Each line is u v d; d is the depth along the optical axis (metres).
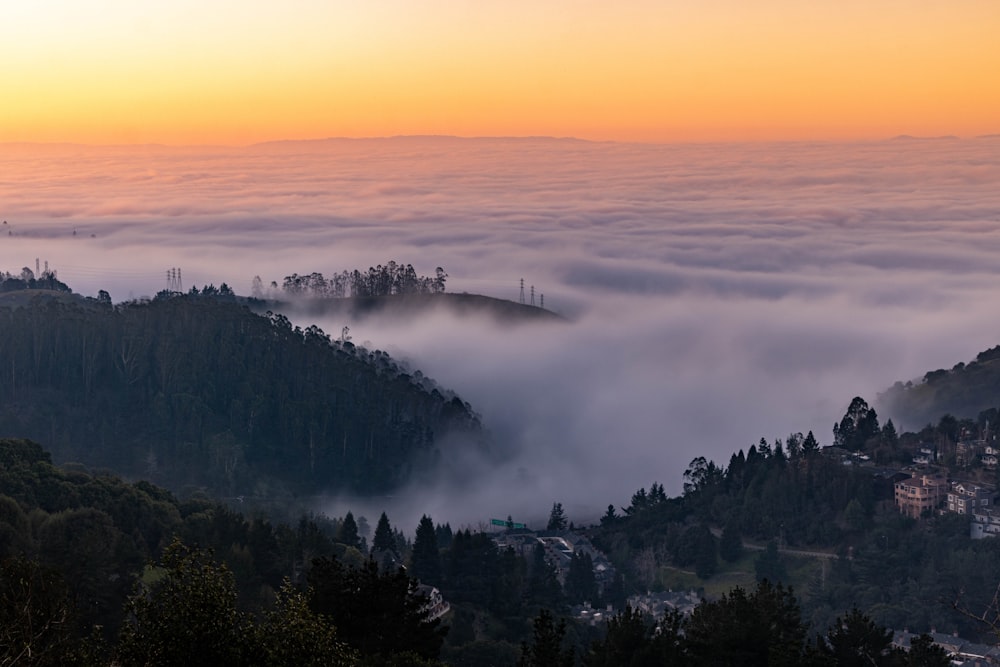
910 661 51.72
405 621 46.31
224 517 79.56
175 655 32.62
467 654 71.75
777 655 47.25
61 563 57.22
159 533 78.94
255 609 62.34
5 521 67.19
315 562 47.28
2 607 32.66
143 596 33.97
